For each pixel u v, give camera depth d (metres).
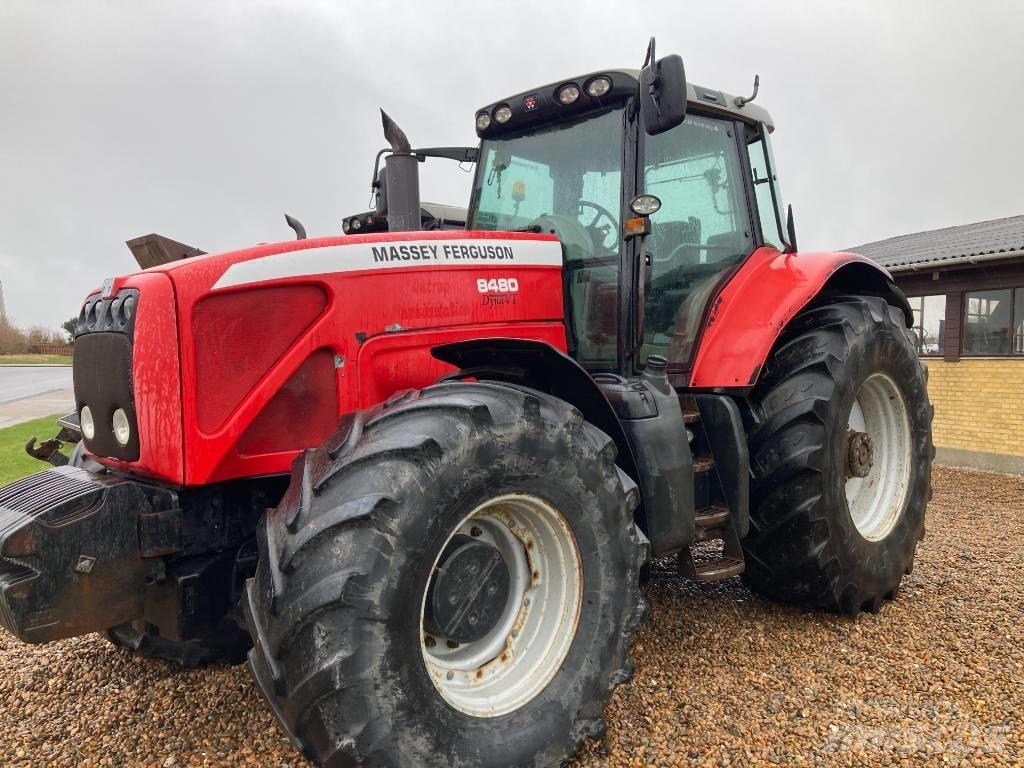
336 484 2.00
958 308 9.23
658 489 2.71
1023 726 2.62
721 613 3.63
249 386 2.36
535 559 2.44
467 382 2.37
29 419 13.40
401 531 1.96
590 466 2.38
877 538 3.71
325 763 1.92
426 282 2.74
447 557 2.19
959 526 5.77
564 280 3.23
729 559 3.11
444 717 2.06
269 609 1.92
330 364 2.54
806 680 2.95
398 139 3.22
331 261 2.54
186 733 2.61
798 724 2.63
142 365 2.22
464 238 2.90
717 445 3.16
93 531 2.13
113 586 2.17
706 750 2.47
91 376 2.44
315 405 2.51
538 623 2.42
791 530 3.32
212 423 2.29
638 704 2.76
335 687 1.86
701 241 3.51
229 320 2.33
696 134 3.54
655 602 3.77
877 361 3.63
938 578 4.27
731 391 3.31
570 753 2.31
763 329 3.26
